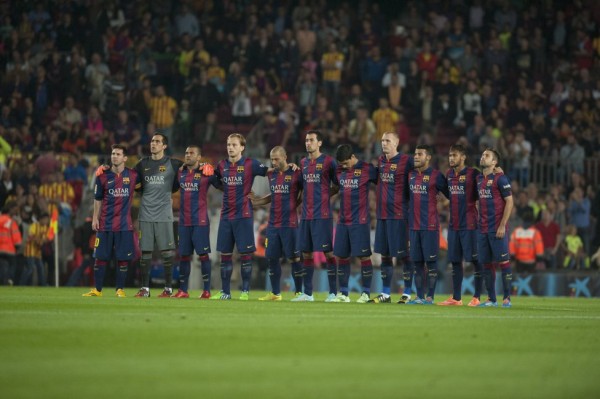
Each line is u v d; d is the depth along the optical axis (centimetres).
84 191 7888
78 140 8581
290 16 9831
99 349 2209
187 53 9344
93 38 9450
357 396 1656
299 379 1819
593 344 2488
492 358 2159
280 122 8831
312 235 4528
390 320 3103
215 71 9325
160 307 3622
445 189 4506
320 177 4509
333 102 9188
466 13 10031
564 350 2342
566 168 8344
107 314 3152
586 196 8088
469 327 2880
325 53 9344
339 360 2075
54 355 2108
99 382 1764
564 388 1783
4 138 8525
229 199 4603
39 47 9494
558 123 9106
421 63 9369
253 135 8825
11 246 6988
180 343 2327
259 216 7375
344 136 8700
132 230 4706
